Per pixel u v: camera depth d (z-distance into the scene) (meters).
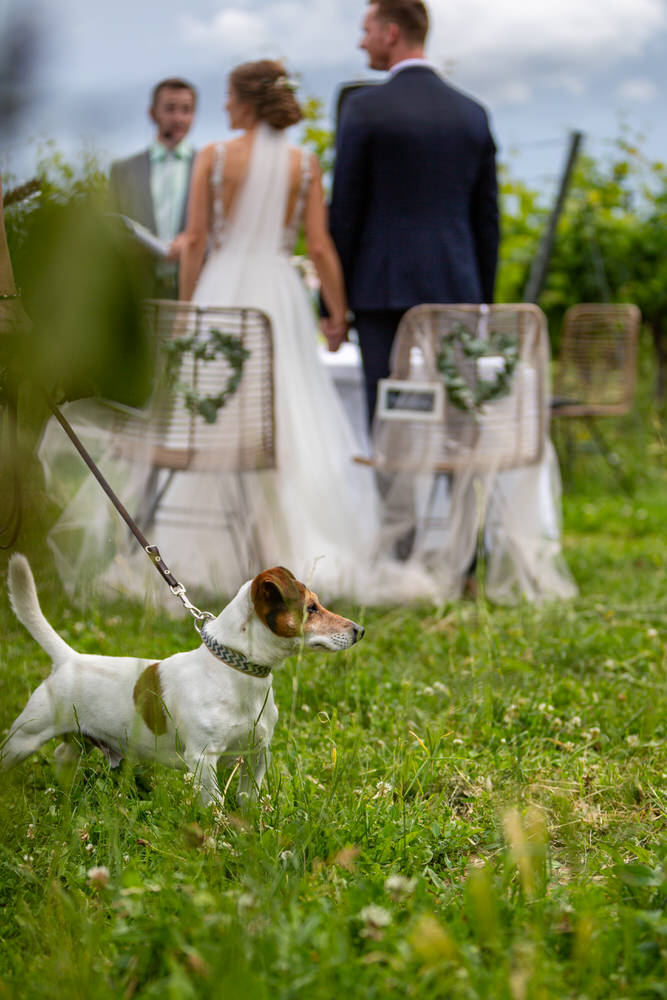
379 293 4.70
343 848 2.00
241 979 1.37
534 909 1.69
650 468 8.41
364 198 4.73
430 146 4.59
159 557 2.37
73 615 3.62
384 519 4.64
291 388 4.61
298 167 4.61
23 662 3.03
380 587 4.50
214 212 4.59
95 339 0.85
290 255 4.73
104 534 3.73
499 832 2.13
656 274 9.79
